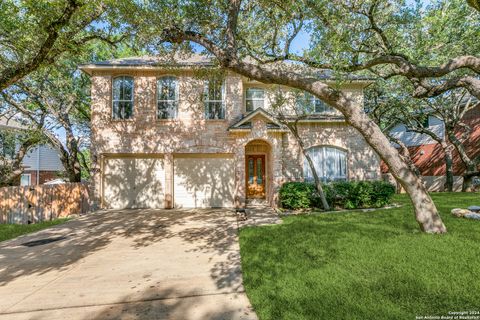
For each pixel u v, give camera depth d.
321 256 5.23
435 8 7.55
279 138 12.30
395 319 3.11
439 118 17.73
